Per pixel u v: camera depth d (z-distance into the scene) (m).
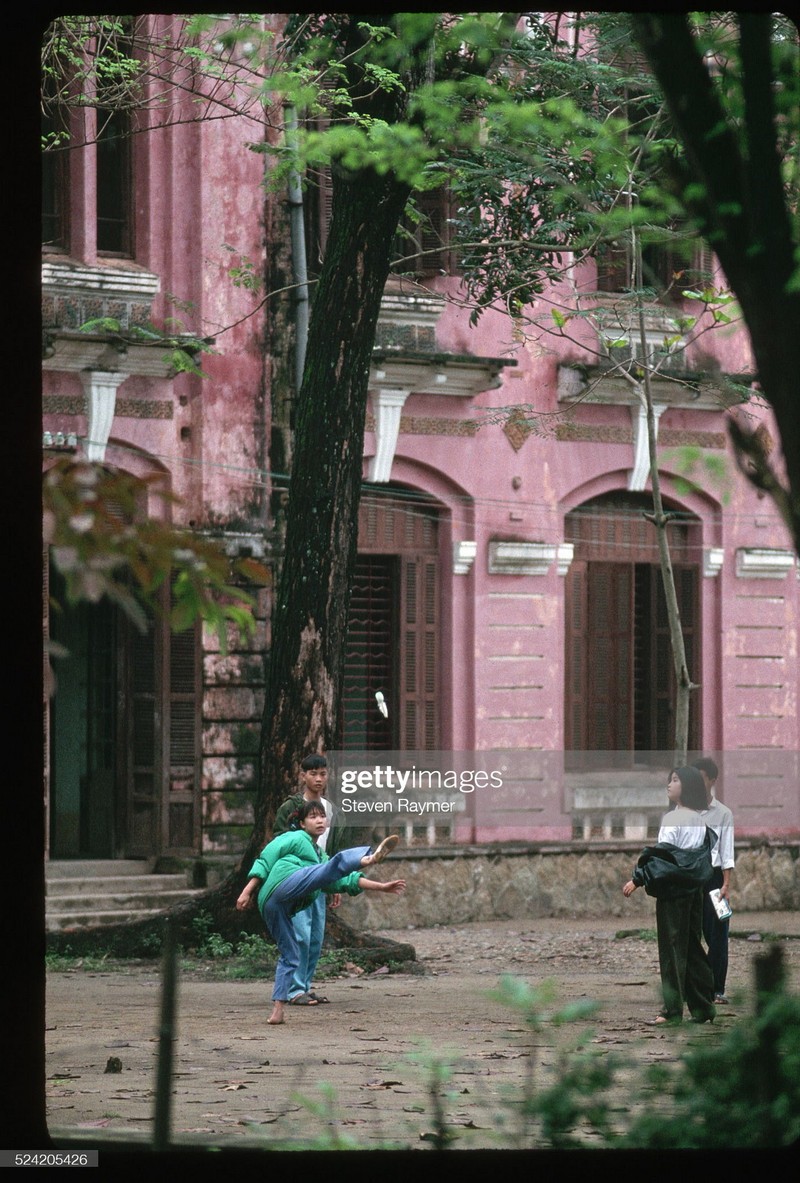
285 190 21.03
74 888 19.83
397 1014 13.37
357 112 16.47
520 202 18.09
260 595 21.03
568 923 22.55
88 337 19.55
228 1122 7.99
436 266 22.00
